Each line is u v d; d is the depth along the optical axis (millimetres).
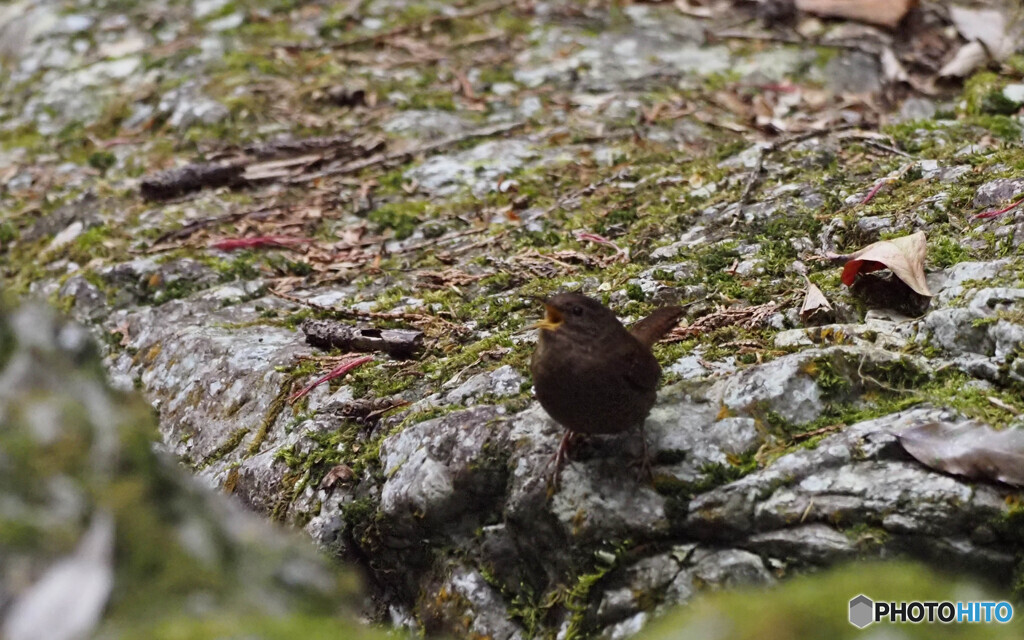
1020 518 5926
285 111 13789
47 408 3324
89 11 16625
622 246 9969
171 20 16188
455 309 9391
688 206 10492
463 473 6992
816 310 8031
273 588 3318
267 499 7867
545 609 6684
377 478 7559
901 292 7941
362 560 7539
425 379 8336
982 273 7578
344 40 15297
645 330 7176
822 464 6340
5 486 3094
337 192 12109
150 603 3039
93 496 3162
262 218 11711
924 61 13375
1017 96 11898
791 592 3480
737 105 12992
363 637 3182
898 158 10508
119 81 14984
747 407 6805
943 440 6234
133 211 12172
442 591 7070
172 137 13750
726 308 8422
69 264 11414
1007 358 6734
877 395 6848
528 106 13461
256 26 15805
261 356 9055
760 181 10578
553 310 6273
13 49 16219
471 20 15594
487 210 11406
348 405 8070
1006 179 8797
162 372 9453
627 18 15344
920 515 6012
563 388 6281
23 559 2984
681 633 3342
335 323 9117
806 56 13820
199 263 10859
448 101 13766
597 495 6547
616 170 11766
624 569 6398
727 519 6258
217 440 8609
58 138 14188
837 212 9508
